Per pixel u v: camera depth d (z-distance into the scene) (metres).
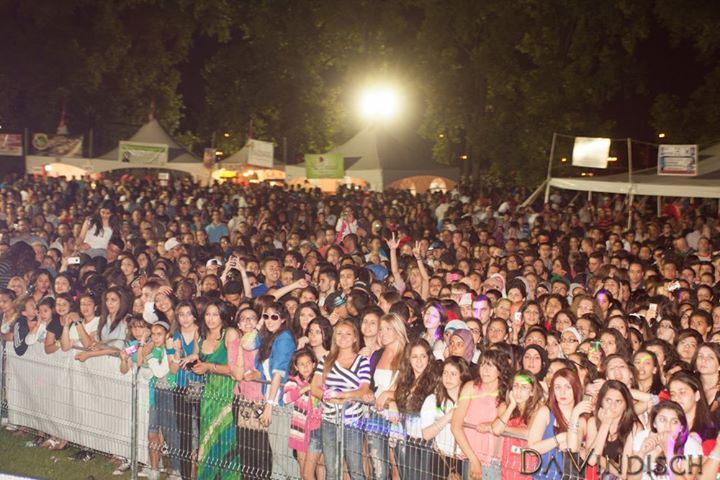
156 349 8.05
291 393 7.26
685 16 34.09
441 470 6.51
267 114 47.34
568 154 35.00
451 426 6.43
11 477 8.16
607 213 24.84
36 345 9.14
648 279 11.79
